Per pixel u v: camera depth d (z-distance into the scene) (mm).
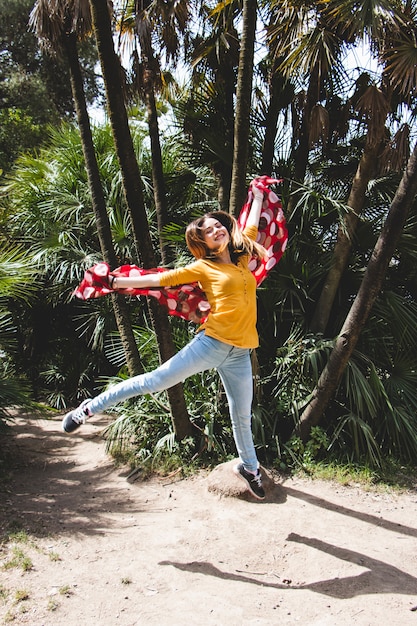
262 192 4094
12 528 3879
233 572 3361
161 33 5723
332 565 3418
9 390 5340
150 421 5477
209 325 3238
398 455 5402
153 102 5969
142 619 2871
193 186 6977
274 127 6098
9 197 8945
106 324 7367
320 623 2838
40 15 5336
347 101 5875
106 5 4113
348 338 4922
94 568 3369
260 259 3826
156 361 5867
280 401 5320
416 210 5844
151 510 4285
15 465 5379
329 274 5566
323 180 6340
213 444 5070
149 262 4637
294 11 5406
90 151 5512
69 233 7492
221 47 6113
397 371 5738
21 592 3059
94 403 3234
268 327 5781
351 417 5211
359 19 4832
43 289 7953
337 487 4711
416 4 5328
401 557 3553
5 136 17797
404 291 6176
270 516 4098
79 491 4703
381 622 2842
